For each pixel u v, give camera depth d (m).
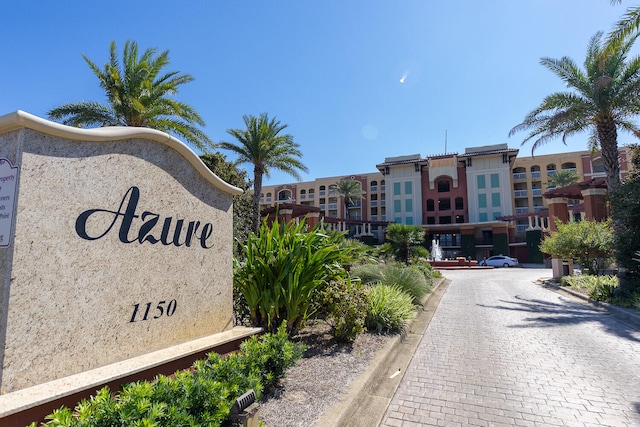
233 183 13.90
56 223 2.50
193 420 1.98
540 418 3.53
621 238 11.12
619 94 13.05
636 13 10.06
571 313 9.44
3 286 2.22
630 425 3.37
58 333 2.45
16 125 2.34
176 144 3.51
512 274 23.92
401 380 4.55
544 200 53.84
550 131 15.66
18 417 1.99
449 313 9.46
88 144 2.77
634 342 6.42
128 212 3.05
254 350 3.48
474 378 4.64
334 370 4.37
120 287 2.92
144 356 3.00
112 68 14.48
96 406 1.93
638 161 15.16
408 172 53.00
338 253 5.63
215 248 4.09
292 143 23.06
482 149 50.81
